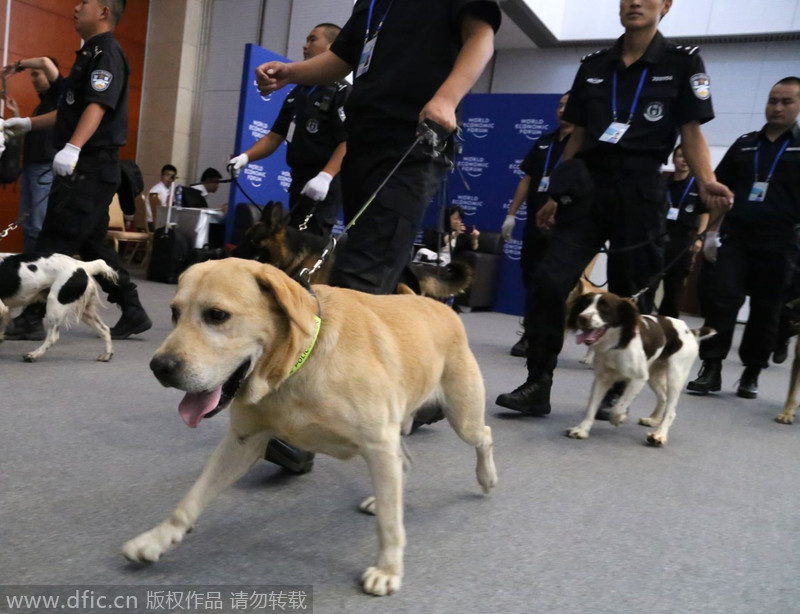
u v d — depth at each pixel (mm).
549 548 1940
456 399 2047
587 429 3270
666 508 2367
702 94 3232
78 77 3840
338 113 4176
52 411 2754
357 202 2594
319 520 1990
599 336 3205
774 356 6422
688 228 5797
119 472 2191
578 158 3531
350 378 1546
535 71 11812
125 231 9617
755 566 1946
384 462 1597
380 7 2604
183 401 1453
